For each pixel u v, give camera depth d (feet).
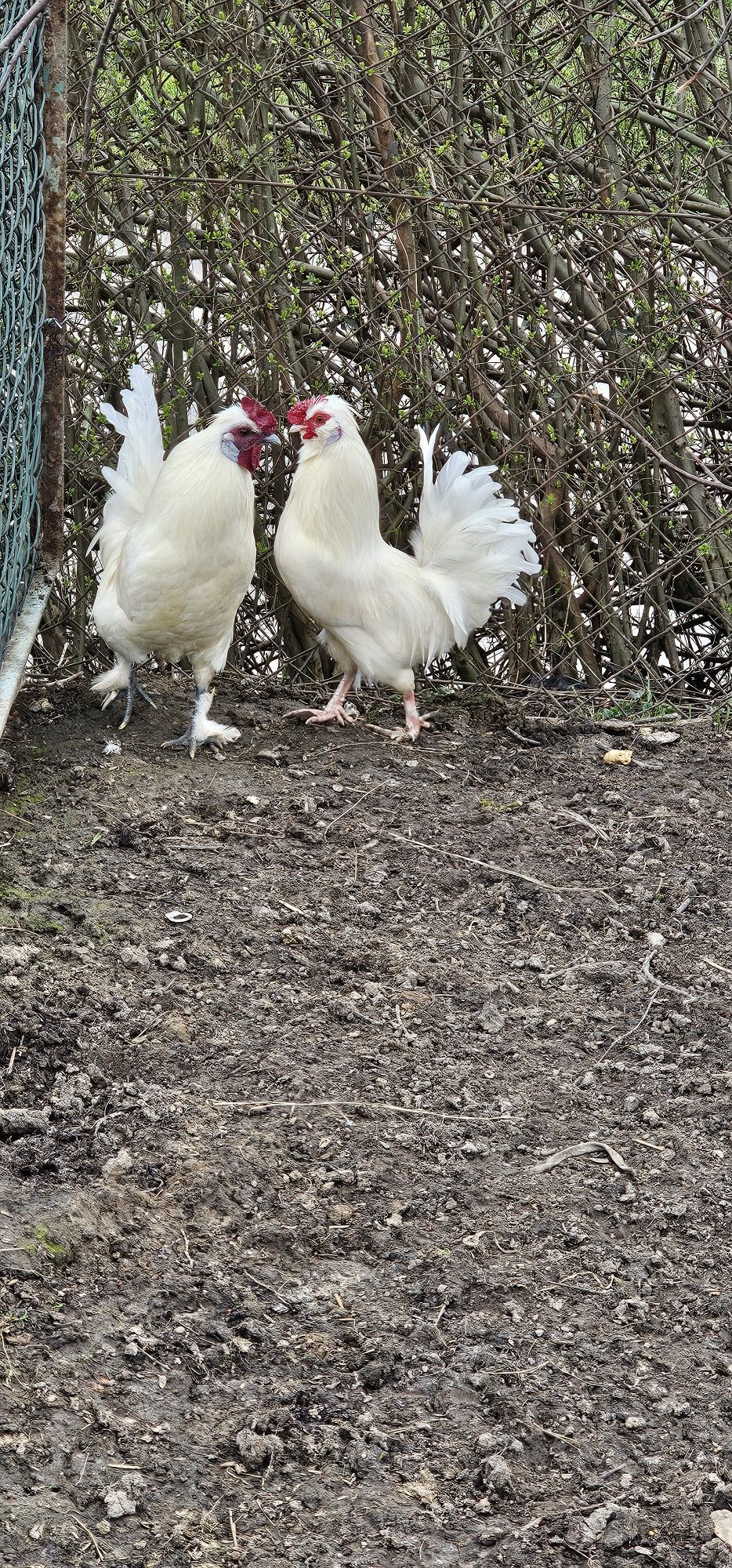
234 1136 10.66
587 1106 11.61
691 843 15.66
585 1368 9.20
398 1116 11.24
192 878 13.93
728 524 19.29
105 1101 10.77
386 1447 8.49
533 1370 9.14
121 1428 8.23
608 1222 10.40
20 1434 8.04
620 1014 12.81
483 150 17.99
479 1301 9.63
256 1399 8.63
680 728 18.71
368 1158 10.74
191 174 18.04
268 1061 11.57
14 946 12.27
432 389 18.53
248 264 17.97
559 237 18.19
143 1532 7.68
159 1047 11.48
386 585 16.49
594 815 16.24
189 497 14.74
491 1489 8.31
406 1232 10.12
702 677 21.08
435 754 17.43
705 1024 12.69
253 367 19.08
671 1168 10.94
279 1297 9.42
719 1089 11.85
